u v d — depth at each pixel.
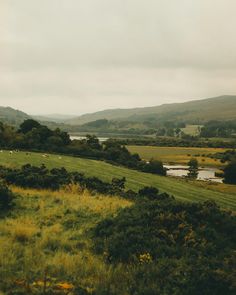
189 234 16.20
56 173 41.62
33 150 123.69
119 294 10.99
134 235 15.50
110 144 146.88
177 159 179.88
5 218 19.08
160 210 18.44
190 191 83.88
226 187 105.12
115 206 23.20
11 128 135.25
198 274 12.09
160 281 11.99
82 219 19.75
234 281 11.98
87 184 36.22
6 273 11.75
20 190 27.97
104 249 14.92
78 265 13.15
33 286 11.00
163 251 14.71
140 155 187.88
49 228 17.64
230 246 16.33
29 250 14.16
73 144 138.00
